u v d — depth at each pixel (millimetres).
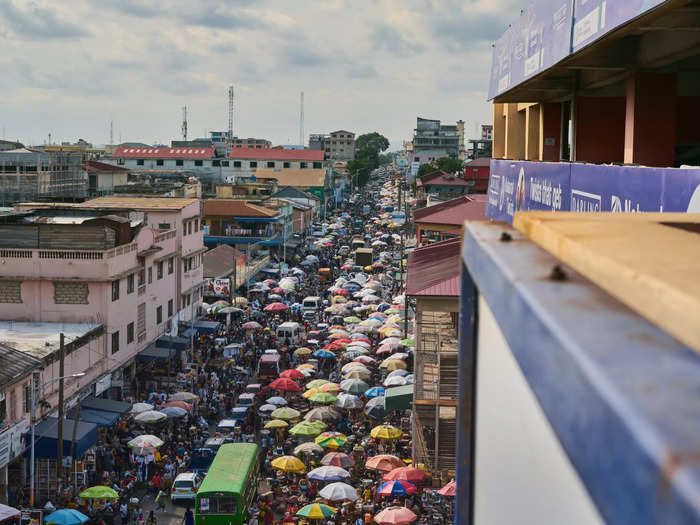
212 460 40094
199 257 69625
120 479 38625
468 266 4398
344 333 65125
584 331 1999
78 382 42406
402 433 41062
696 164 22219
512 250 3477
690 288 1948
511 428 3141
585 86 22531
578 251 2857
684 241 2939
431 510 32406
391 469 36250
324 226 147000
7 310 47031
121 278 48875
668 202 10078
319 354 57688
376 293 84875
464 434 4688
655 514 1392
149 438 39969
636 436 1472
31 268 46688
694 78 19953
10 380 33781
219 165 172250
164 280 59156
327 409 44656
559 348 2016
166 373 55531
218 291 75312
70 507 33344
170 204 66500
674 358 1747
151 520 33844
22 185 81500
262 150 179500
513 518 3094
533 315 2383
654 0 10906
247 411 47562
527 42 20094
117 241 49844
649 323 2049
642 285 2154
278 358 56312
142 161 171125
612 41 17719
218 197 121625
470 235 4328
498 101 28922
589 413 1734
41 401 37562
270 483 38312
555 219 3887
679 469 1339
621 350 1819
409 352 55594
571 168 14992
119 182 114125
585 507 1894
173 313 61719
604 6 13328
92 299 46812
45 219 52969
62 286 46812
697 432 1408
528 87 23250
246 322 72125
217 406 49062
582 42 14664
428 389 34844
